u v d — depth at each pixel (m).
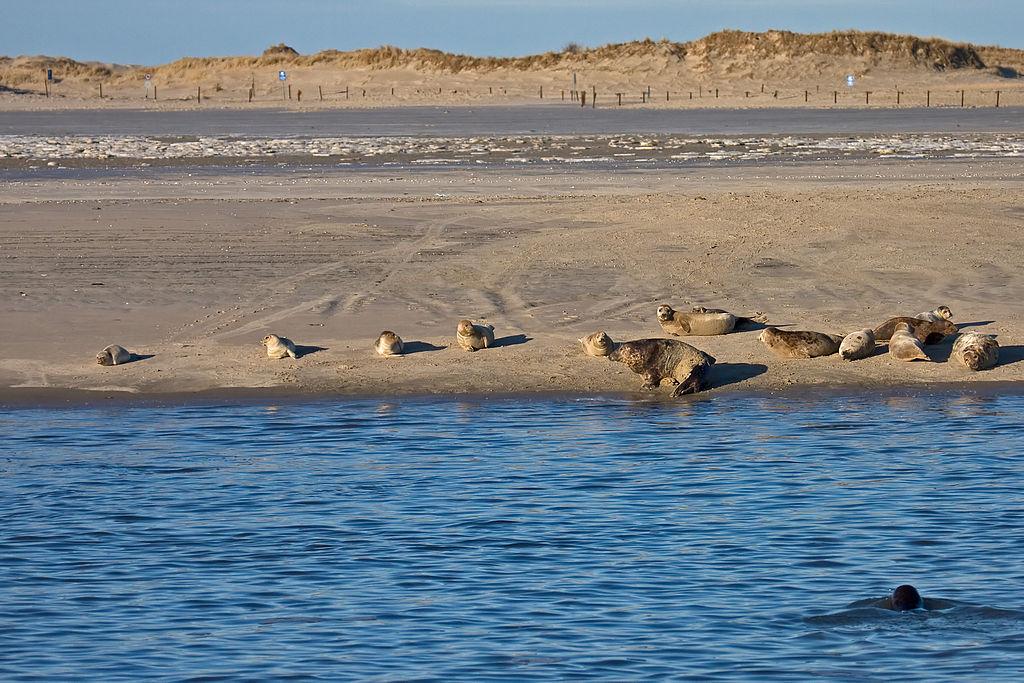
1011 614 26.95
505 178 106.25
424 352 51.28
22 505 34.84
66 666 25.27
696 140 159.38
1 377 48.94
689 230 73.81
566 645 25.83
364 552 31.06
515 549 31.09
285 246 70.88
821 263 65.12
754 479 36.59
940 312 52.47
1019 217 76.56
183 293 60.31
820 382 48.16
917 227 73.62
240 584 29.23
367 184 101.75
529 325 54.72
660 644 25.81
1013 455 38.81
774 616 27.05
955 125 195.75
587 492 35.53
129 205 86.31
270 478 37.25
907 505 34.00
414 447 40.50
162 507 34.62
